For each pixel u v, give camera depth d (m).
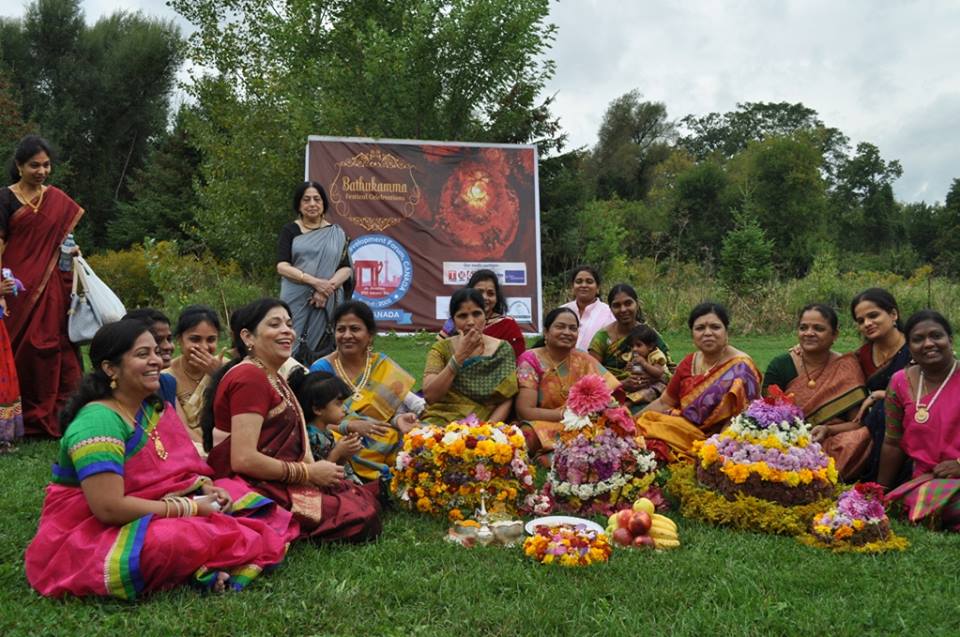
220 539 3.56
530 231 15.80
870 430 5.66
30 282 6.82
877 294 6.00
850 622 3.34
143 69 36.31
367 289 15.23
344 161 15.32
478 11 17.02
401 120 17.20
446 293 15.44
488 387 5.87
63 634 3.11
